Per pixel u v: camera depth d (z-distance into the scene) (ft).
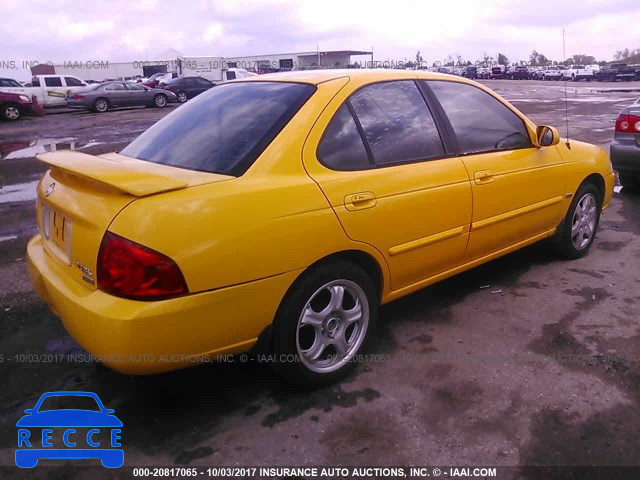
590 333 11.93
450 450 8.57
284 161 9.31
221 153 9.57
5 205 24.20
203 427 9.23
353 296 10.30
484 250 12.87
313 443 8.79
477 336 11.91
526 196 13.46
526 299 13.64
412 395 9.93
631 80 160.04
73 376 10.76
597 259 16.21
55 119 73.31
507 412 9.41
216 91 12.04
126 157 10.77
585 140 37.99
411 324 12.51
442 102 12.19
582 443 8.65
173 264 7.86
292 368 9.55
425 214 11.00
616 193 24.09
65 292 8.64
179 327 8.03
